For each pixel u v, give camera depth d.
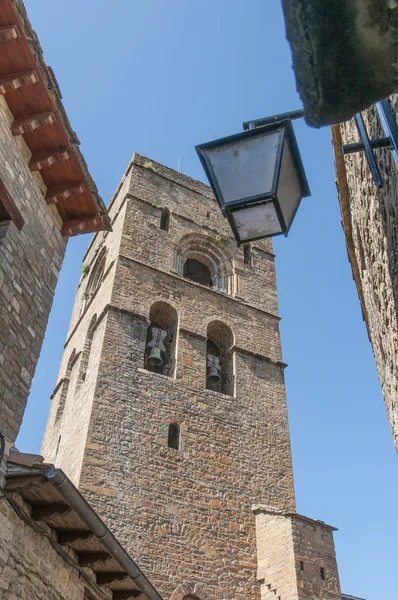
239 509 22.52
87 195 12.30
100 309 27.41
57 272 12.09
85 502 9.34
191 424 24.02
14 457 9.14
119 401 22.83
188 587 19.34
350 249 14.43
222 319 29.25
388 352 11.23
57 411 27.97
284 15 3.89
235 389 26.72
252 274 33.00
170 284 28.86
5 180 10.58
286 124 5.86
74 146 11.65
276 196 5.64
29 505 9.45
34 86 10.58
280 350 29.80
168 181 34.38
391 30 3.75
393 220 8.02
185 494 21.69
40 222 11.73
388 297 9.88
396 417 11.41
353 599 25.38
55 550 10.09
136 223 30.59
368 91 4.14
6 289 10.11
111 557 10.55
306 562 19.62
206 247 33.03
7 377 9.67
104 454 21.02
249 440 25.06
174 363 25.88
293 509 23.81
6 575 8.64
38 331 10.94
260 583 20.61
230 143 5.96
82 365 26.83
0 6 9.55
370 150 6.49
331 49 3.91
